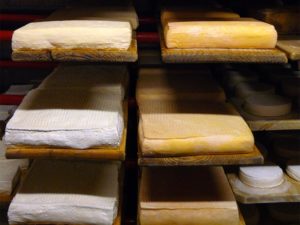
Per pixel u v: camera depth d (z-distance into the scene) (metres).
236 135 1.25
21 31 1.15
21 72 2.35
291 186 1.58
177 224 1.37
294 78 1.84
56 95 1.42
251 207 1.87
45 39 1.15
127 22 1.29
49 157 1.21
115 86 1.55
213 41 1.21
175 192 1.45
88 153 1.21
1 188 1.42
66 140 1.20
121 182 1.57
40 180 1.42
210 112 1.45
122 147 1.24
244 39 1.21
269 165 1.66
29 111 1.30
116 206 1.37
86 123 1.23
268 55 1.18
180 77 1.83
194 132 1.26
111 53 1.15
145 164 1.24
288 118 1.54
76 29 1.15
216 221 1.37
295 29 1.55
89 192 1.36
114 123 1.23
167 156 1.24
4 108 1.87
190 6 1.81
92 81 1.60
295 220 1.81
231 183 1.61
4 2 2.20
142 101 1.58
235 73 2.05
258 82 1.92
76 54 1.15
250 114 1.59
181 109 1.48
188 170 1.61
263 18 1.55
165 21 1.43
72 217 1.31
